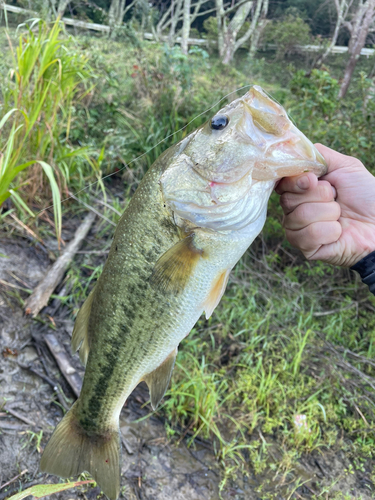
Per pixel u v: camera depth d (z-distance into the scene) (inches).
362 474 24.2
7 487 19.2
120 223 14.3
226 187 12.8
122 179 45.1
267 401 26.4
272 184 13.3
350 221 16.4
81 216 38.9
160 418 24.7
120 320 14.6
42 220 35.3
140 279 14.0
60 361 25.4
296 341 30.5
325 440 25.7
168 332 14.4
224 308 32.9
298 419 25.0
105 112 45.7
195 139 13.3
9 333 26.5
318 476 23.6
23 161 32.1
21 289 29.5
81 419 16.1
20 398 23.4
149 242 13.7
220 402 26.5
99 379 15.5
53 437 15.9
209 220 13.1
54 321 28.3
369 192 16.0
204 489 21.5
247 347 29.6
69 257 32.9
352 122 43.3
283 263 39.9
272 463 23.6
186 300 14.0
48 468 15.7
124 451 22.4
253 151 12.5
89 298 15.5
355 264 16.4
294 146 12.6
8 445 20.9
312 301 35.4
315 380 28.6
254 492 22.0
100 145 43.0
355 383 28.8
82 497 19.6
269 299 33.9
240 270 36.4
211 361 29.0
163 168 13.5
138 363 15.0
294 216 15.1
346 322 34.8
